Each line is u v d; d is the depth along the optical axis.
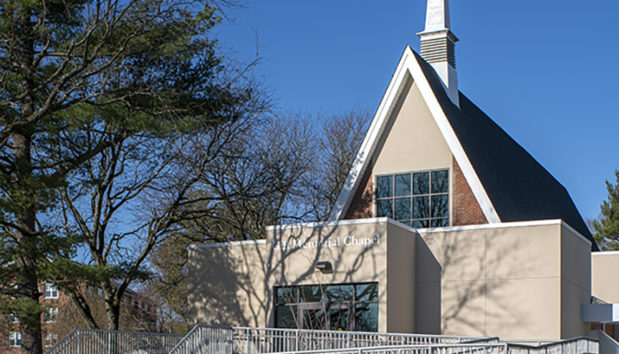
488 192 28.92
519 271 26.11
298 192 43.38
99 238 31.73
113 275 24.44
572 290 26.95
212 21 25.95
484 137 34.50
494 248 26.70
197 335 23.25
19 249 22.55
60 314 46.12
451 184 30.09
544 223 26.05
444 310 27.08
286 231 27.84
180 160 33.97
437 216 30.12
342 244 26.52
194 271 30.42
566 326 25.84
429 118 31.11
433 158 30.67
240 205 42.19
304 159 49.03
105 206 32.16
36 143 26.08
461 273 27.05
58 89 22.62
